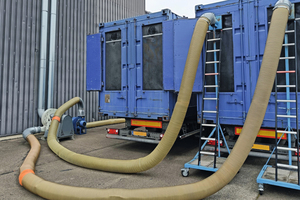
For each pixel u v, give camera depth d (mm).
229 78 4469
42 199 3441
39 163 5105
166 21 5172
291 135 4039
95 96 11086
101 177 4285
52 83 8820
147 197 3146
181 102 4043
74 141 7406
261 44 4176
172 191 3188
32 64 8461
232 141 4562
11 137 7691
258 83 3377
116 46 6070
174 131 4051
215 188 3215
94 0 11148
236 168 3254
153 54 5492
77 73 10219
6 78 7742
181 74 4930
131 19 5777
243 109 4297
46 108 8859
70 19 9898
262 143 4355
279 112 4008
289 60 3959
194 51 3975
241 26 4316
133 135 5820
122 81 5938
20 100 8125
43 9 8555
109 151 6137
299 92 3871
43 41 8562
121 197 3150
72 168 4801
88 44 6414
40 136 8000
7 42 7750
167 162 5133
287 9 3426
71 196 3234
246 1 4289
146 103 5555
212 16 4137
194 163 4258
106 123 10797
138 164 4281
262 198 3338
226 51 4500
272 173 3695
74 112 10039
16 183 4020
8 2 7746
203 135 6336
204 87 4371
